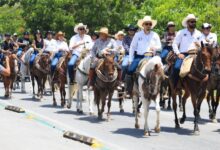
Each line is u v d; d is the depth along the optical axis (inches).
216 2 1259.2
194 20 592.1
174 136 568.1
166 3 1220.5
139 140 538.9
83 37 756.6
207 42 592.7
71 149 477.1
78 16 1696.6
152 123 664.4
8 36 982.4
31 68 934.4
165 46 786.8
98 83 659.4
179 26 1181.1
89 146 496.7
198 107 580.1
